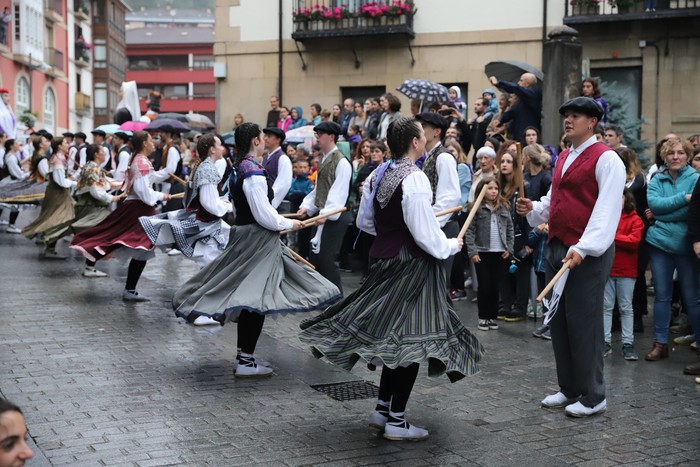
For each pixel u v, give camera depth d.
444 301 4.48
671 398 5.39
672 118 14.84
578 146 4.94
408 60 16.41
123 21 57.38
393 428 4.45
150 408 4.90
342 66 16.86
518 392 5.49
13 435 2.26
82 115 46.91
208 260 7.41
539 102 10.52
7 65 35.53
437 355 4.26
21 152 17.08
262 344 6.69
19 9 36.44
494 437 4.55
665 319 6.46
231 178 5.82
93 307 7.91
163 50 73.75
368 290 4.53
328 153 7.82
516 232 7.70
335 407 5.04
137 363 5.94
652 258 6.46
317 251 7.82
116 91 55.22
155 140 14.02
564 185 4.96
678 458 4.26
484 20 15.81
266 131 7.84
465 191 8.59
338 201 7.66
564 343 5.09
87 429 4.50
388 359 4.23
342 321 4.55
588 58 15.30
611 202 4.70
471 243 7.45
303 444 4.35
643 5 14.80
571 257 4.72
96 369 5.74
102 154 10.21
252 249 5.76
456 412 5.04
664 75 14.85
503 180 7.57
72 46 45.41
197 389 5.34
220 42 17.55
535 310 7.97
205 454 4.16
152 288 9.12
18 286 8.88
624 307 6.51
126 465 3.99
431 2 16.17
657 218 6.36
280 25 17.08
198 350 6.39
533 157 7.70
